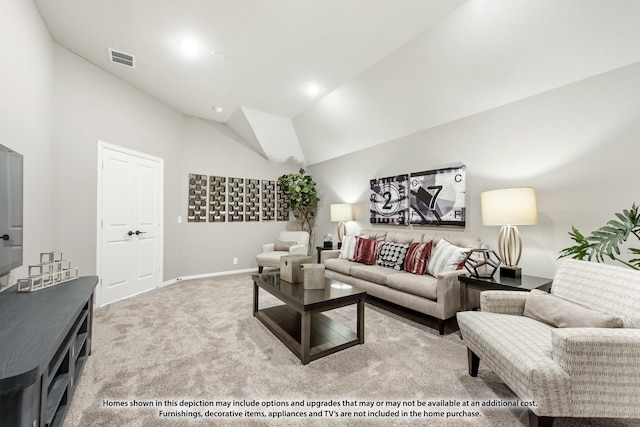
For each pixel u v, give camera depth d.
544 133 2.45
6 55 1.85
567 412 1.14
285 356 2.01
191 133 4.64
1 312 1.39
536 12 2.04
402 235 3.60
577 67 2.18
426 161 3.51
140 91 3.73
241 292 3.72
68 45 2.82
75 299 1.61
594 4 1.86
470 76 2.69
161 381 1.71
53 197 2.75
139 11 2.31
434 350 2.12
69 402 1.42
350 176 4.77
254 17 2.36
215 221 4.88
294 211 5.69
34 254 2.35
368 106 3.73
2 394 0.83
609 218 2.10
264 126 4.78
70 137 2.91
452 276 2.43
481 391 1.62
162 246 4.08
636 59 1.96
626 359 1.15
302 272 2.54
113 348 2.12
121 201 3.46
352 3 2.18
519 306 1.81
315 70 3.22
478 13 2.21
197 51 2.86
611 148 2.09
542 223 2.47
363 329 2.21
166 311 2.96
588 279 1.63
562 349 1.17
